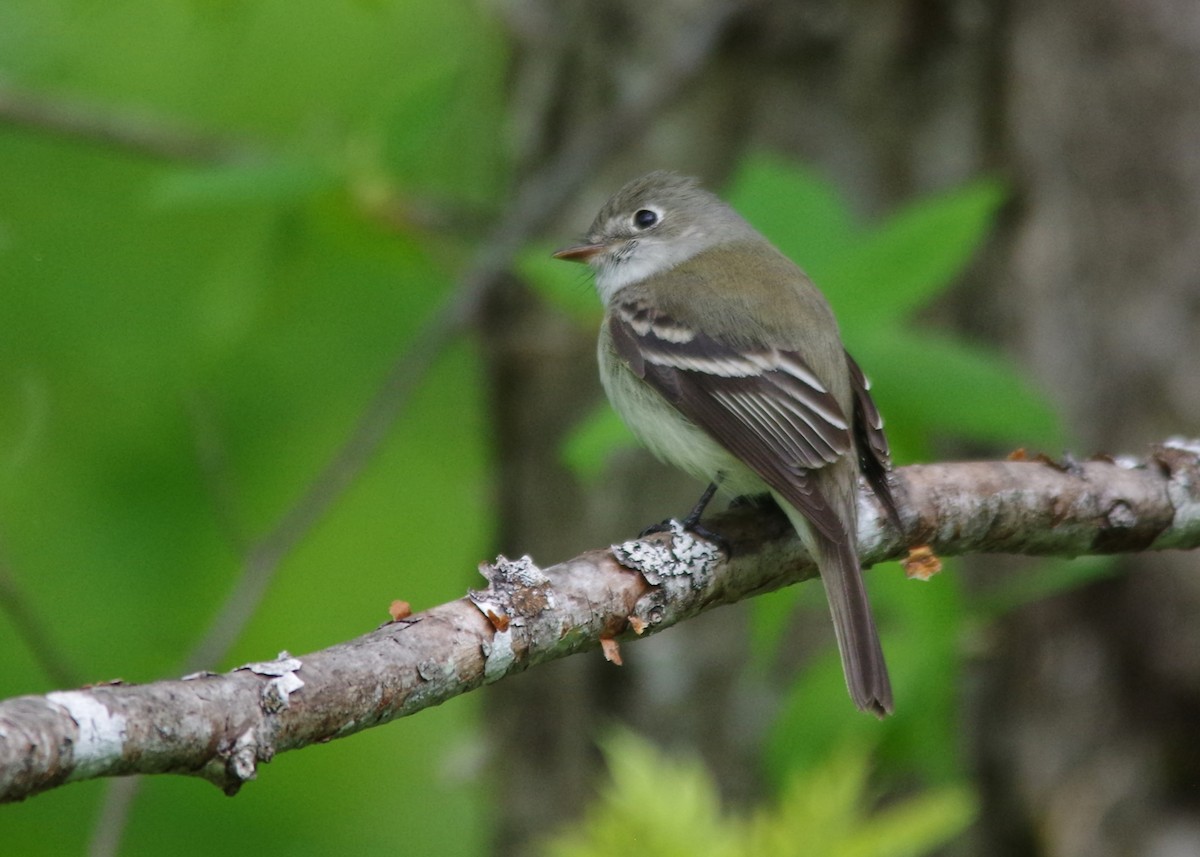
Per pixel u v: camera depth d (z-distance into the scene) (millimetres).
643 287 9734
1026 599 9531
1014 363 11070
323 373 13531
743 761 11148
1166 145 11102
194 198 9602
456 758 12430
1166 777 10953
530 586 6258
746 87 11586
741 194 9008
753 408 8781
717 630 11297
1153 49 11148
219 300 11250
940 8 11289
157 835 12617
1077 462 8039
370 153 10312
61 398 12773
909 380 8109
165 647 12539
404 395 10492
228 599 9938
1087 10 11266
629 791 5242
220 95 13016
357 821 13117
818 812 5246
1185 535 8086
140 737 4750
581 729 11758
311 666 5316
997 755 11227
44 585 12586
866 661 7375
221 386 13281
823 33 11422
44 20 11875
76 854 12273
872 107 11398
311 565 13773
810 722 8867
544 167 12422
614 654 6520
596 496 11664
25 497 12688
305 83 13016
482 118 13133
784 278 9516
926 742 8875
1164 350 11039
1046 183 11289
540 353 12062
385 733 13836
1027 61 11297
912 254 8219
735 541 7410
